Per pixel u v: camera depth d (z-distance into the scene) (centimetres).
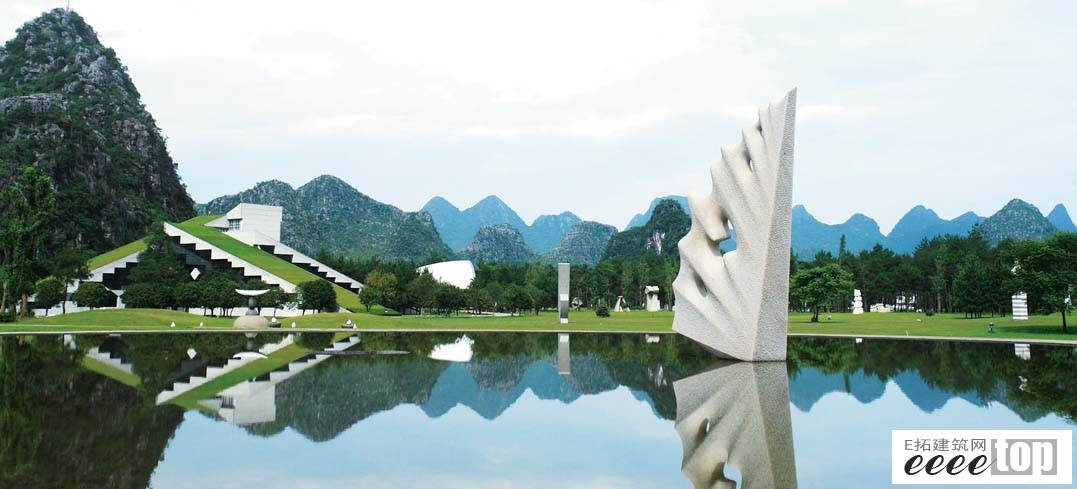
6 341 3962
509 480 1179
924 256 12156
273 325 5816
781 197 2966
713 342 3130
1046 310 5169
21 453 1302
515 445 1443
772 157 2958
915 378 2439
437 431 1572
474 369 2759
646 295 12519
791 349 3691
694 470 1252
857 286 11925
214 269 9912
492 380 2427
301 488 1112
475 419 1720
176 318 6103
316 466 1250
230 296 7656
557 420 1716
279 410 1781
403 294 9081
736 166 3064
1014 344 4044
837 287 6856
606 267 13575
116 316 5906
